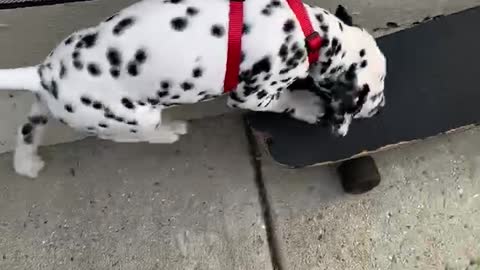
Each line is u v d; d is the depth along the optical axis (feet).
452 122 3.50
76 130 3.25
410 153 3.65
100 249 3.43
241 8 2.81
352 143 3.43
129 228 3.47
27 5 3.06
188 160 3.60
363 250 3.49
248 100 3.08
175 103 2.97
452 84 3.55
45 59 3.09
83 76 2.79
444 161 3.64
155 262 3.42
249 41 2.82
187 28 2.77
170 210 3.51
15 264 3.39
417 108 3.50
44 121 3.16
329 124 3.35
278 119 3.44
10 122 3.47
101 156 3.58
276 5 2.86
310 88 3.26
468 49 3.60
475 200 3.58
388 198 3.57
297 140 3.42
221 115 3.70
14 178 3.51
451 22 3.64
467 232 3.53
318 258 3.47
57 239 3.43
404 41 3.61
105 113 2.89
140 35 2.77
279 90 3.11
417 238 3.51
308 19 2.92
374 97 3.24
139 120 2.96
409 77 3.55
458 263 3.48
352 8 3.59
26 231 3.44
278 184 3.57
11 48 3.32
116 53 2.77
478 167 3.64
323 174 3.59
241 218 3.51
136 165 3.58
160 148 3.61
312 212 3.53
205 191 3.55
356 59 3.12
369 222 3.53
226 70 2.86
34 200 3.49
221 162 3.61
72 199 3.50
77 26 3.28
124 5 3.23
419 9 3.72
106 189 3.53
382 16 3.70
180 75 2.82
